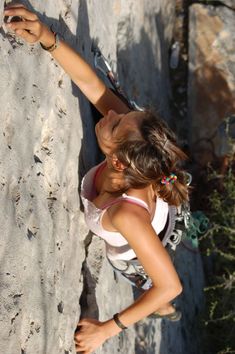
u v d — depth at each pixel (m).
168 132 3.75
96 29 5.35
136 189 3.69
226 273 8.91
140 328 5.88
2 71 3.10
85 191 4.20
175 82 9.82
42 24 3.51
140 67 7.71
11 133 3.23
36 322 3.46
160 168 3.64
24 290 3.28
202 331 8.04
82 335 4.16
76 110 4.39
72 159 4.25
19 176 3.29
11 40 3.30
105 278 4.82
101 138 3.76
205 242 8.87
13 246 3.15
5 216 3.08
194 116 9.64
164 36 9.28
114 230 3.98
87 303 4.49
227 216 8.64
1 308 3.00
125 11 6.97
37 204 3.54
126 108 4.34
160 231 4.14
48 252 3.68
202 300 8.25
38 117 3.62
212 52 9.55
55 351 3.79
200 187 9.45
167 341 6.59
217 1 9.70
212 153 9.51
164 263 3.65
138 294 5.88
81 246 4.44
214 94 9.58
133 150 3.56
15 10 3.26
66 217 4.07
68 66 3.98
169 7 9.33
